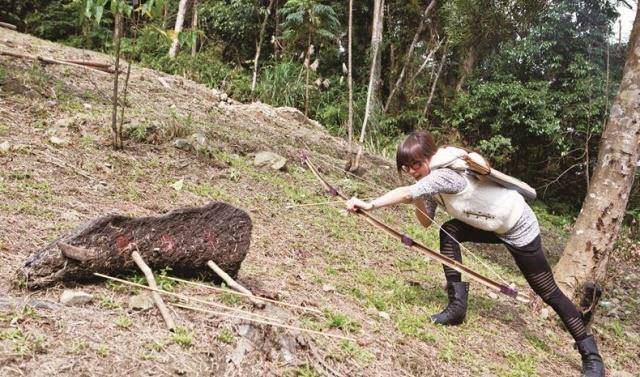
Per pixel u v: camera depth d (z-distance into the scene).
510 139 14.21
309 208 6.29
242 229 3.51
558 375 4.04
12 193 4.36
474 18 14.27
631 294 7.74
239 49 17.19
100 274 3.06
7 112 6.03
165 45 13.87
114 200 4.86
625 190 5.32
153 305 2.99
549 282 4.03
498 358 4.00
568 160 14.41
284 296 3.73
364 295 4.31
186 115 7.82
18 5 15.91
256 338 2.94
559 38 14.16
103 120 6.33
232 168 6.60
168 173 5.85
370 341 3.50
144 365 2.53
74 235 3.02
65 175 5.04
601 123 13.23
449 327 4.20
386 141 13.27
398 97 16.00
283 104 13.27
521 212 3.89
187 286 3.30
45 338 2.53
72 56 9.64
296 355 2.99
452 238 4.22
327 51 15.29
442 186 3.71
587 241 5.36
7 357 2.34
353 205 3.70
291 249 4.98
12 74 7.06
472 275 3.57
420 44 16.88
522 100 13.73
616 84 13.64
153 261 3.22
